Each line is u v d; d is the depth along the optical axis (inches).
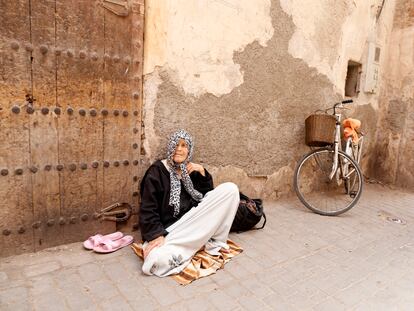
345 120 163.9
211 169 127.3
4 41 80.7
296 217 136.8
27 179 89.1
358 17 170.4
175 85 110.7
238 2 120.9
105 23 94.3
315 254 105.1
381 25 187.0
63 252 95.3
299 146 157.0
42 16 84.6
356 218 140.5
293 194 161.3
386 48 195.2
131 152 105.7
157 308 74.0
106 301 75.3
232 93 126.5
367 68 183.3
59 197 95.0
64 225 97.5
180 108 113.5
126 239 103.7
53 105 89.7
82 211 99.8
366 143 199.8
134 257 95.9
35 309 71.2
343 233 123.3
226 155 130.3
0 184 85.6
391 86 197.6
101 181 101.5
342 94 172.7
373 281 90.9
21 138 86.5
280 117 145.7
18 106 84.8
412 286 89.4
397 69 194.4
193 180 106.8
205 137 122.4
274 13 132.8
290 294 82.6
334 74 165.2
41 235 94.3
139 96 104.2
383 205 162.1
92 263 91.1
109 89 98.1
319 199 160.9
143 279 85.0
